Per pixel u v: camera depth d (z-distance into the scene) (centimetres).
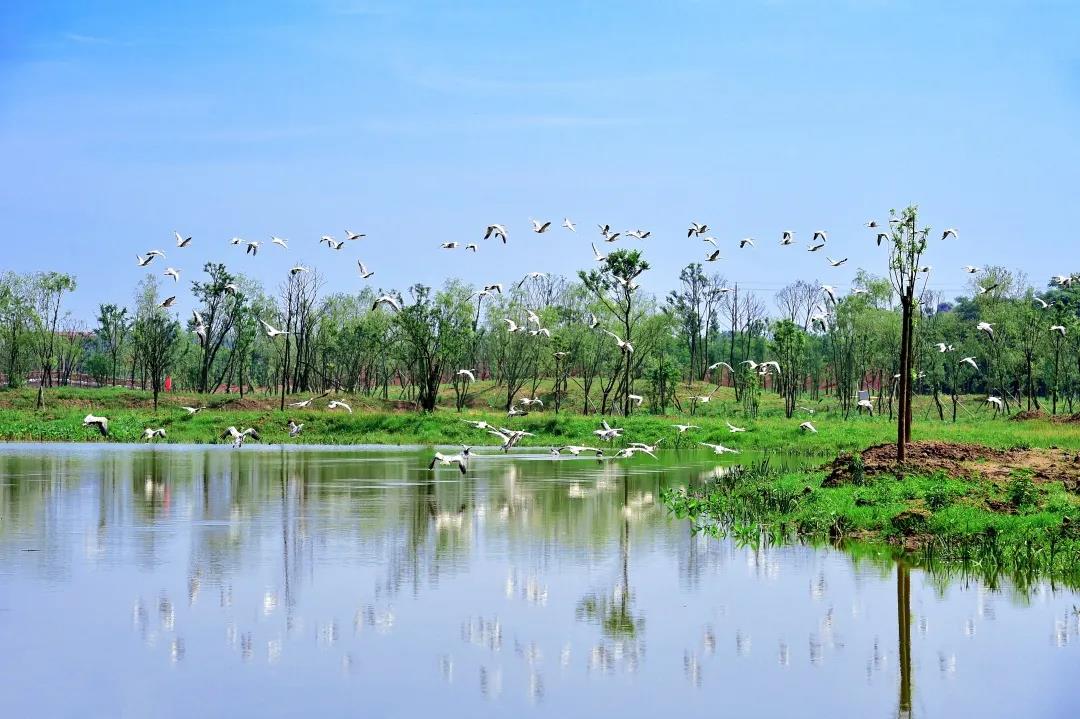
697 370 15500
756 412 10319
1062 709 1670
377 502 4106
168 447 7631
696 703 1703
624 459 6588
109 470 5491
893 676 1841
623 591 2473
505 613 2266
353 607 2309
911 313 4034
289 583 2542
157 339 11200
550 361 11588
